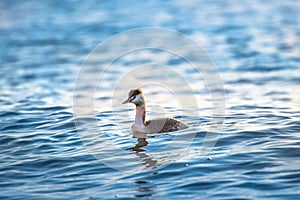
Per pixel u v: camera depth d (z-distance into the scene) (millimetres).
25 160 12344
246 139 13219
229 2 51656
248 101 18453
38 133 14562
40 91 21344
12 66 27703
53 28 40156
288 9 46219
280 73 24031
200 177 10773
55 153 12773
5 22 43750
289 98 18812
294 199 9555
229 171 11039
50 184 10797
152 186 10414
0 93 21047
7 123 15750
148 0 53812
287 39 33344
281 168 11062
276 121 14992
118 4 51625
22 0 55406
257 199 9617
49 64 28047
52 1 54438
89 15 45500
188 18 42969
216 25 39562
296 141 12852
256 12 45344
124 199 9859
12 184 10875
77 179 11000
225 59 28078
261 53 29266
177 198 9805
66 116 16453
